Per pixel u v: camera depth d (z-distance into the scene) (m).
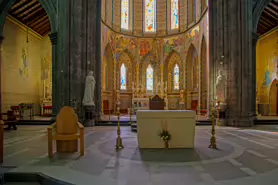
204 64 22.84
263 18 21.78
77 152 7.56
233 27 15.62
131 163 6.30
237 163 6.28
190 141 8.18
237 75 15.40
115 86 26.89
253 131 12.59
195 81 26.23
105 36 24.06
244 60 15.28
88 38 15.61
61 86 14.48
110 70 26.59
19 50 20.94
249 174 5.39
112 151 7.70
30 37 22.73
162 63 28.38
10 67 19.73
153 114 8.16
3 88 18.86
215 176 5.26
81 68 15.26
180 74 27.97
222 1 16.38
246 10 15.47
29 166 6.02
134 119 17.52
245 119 14.95
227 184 4.75
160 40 28.47
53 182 5.09
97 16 17.44
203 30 21.88
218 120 15.25
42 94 24.02
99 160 6.60
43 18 21.84
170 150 7.82
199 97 23.25
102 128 13.80
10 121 13.09
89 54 15.64
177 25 28.00
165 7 28.59
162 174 5.41
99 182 4.90
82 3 15.38
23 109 18.09
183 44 27.23
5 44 19.20
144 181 4.96
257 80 25.88
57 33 16.06
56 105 15.96
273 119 16.95
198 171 5.62
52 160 6.61
